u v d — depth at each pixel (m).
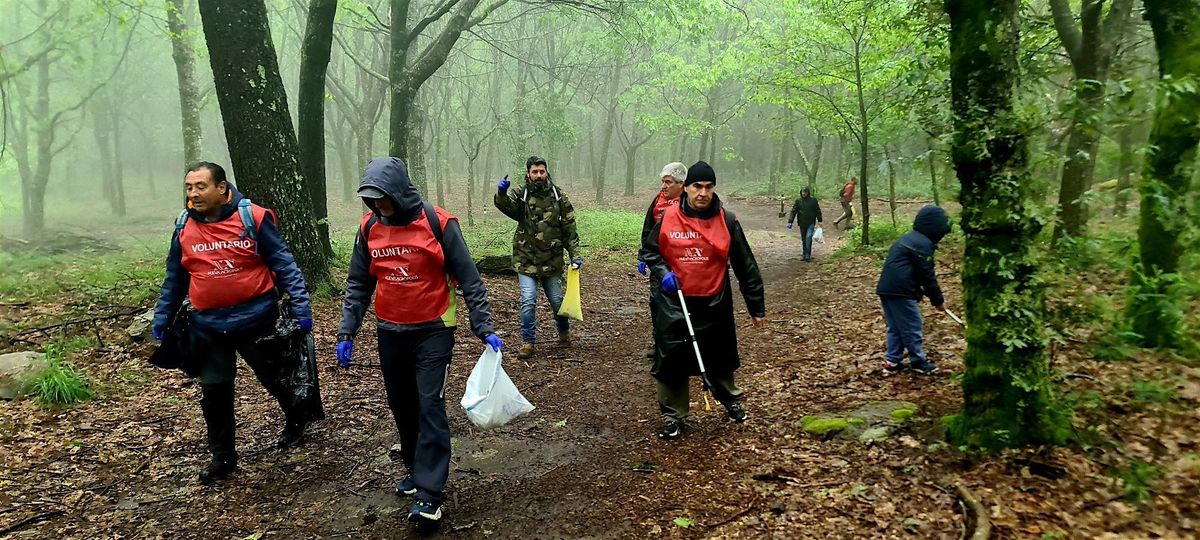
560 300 7.20
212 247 3.97
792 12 14.28
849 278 10.79
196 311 4.03
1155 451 3.36
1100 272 5.78
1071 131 3.85
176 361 4.09
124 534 3.52
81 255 15.38
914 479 3.49
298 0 20.77
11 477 4.09
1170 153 4.58
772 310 9.12
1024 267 3.50
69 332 7.01
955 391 4.79
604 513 3.59
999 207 3.44
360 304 3.68
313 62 9.41
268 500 3.88
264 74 7.77
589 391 5.84
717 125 32.03
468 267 3.60
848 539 3.04
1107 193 4.91
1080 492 3.12
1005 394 3.56
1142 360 4.41
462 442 4.75
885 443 3.96
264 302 4.16
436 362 3.55
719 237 4.34
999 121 3.34
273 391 4.45
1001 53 3.29
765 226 22.66
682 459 4.21
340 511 3.75
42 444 4.57
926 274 5.20
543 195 6.89
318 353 6.74
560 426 5.01
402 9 12.64
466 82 31.45
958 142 3.46
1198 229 4.57
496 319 8.63
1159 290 4.64
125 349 6.57
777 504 3.45
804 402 5.02
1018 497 3.15
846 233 18.75
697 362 4.38
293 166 8.19
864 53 13.02
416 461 3.51
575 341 7.60
